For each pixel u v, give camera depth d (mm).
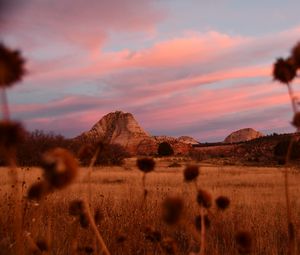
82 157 3307
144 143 113375
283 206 12641
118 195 14234
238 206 11883
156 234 4180
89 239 5992
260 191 20703
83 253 5387
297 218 10141
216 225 7098
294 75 2822
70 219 7016
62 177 1928
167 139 120500
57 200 9969
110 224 6848
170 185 23391
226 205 3654
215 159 86250
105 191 16547
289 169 43938
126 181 27469
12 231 5496
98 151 3299
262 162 74688
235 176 35875
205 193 3041
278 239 8070
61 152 1984
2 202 7961
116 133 119062
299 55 2822
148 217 7082
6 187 13773
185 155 100938
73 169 1960
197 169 3111
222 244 6719
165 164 65625
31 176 13570
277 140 104500
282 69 2797
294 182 28641
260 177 34219
